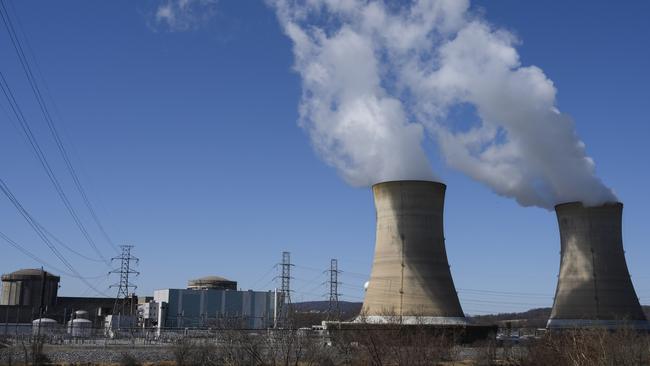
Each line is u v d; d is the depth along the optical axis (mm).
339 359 38219
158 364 41156
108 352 46531
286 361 34688
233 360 35656
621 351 35844
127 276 97312
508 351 47219
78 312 101375
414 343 35781
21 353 43219
